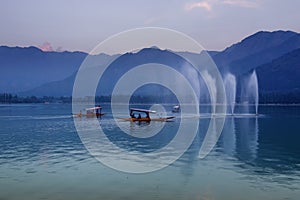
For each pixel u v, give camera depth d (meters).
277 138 45.47
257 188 20.61
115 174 24.34
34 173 24.75
